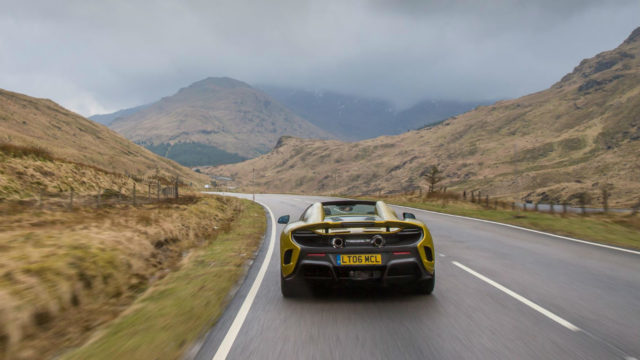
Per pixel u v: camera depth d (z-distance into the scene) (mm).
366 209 6434
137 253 8398
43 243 7641
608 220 14180
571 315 4418
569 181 167125
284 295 5359
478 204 24953
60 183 24516
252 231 13586
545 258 7887
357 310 4695
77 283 5887
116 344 3887
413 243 4938
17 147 25047
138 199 25766
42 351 4043
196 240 11969
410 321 4270
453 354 3408
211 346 3705
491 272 6668
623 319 4277
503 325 4109
